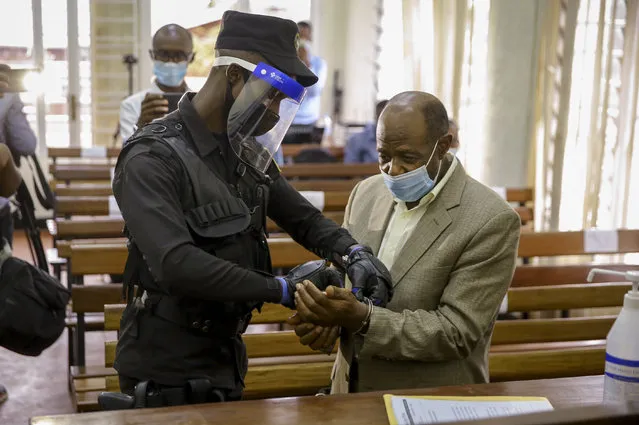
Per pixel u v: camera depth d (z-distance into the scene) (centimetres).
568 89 452
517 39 465
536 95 467
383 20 743
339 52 812
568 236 345
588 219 455
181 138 161
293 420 143
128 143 160
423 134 172
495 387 162
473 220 178
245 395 252
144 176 154
